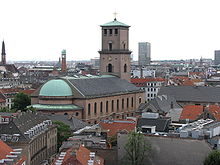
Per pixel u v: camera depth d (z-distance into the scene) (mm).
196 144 115625
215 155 109438
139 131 126750
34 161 141125
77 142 131000
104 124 156125
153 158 119938
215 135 123812
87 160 110062
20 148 130625
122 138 124375
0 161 105312
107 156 125375
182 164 117062
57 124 173125
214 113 174125
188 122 162750
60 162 107812
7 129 137500
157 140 119688
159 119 145625
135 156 120562
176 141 117688
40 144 148500
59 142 169375
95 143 131875
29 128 144125
